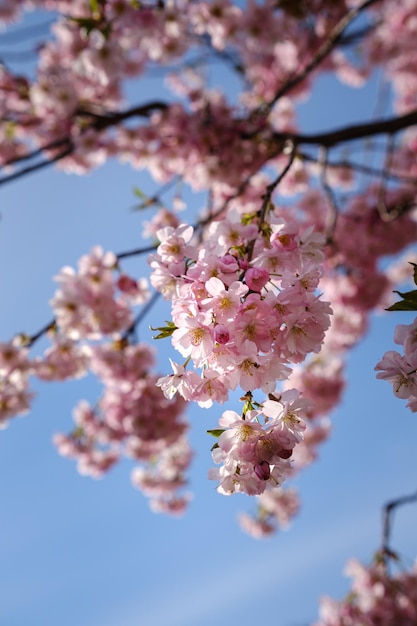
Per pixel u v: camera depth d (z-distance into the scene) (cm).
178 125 585
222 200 607
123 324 492
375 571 640
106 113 638
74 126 656
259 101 770
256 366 167
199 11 618
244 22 625
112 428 699
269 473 162
